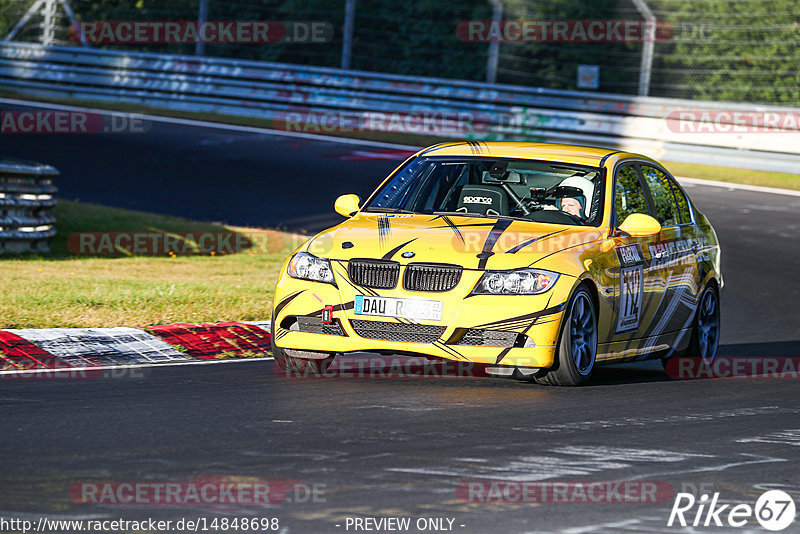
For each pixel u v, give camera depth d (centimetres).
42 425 1994
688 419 2228
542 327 2408
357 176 7012
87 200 6069
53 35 10631
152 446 1850
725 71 8975
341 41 10538
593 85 9419
